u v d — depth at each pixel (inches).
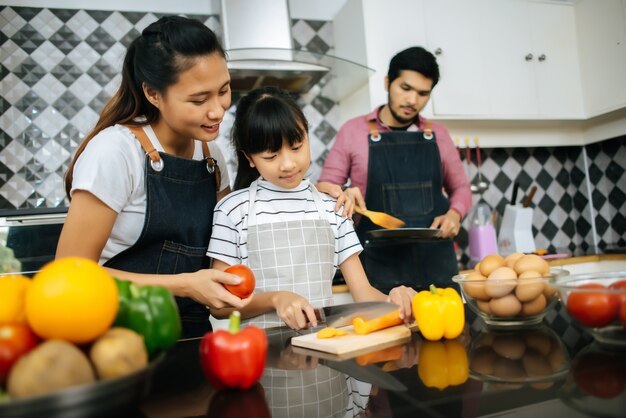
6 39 89.0
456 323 30.5
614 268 96.0
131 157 39.1
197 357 28.8
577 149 118.6
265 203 48.4
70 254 36.0
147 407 20.2
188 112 36.6
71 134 90.5
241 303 33.3
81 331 17.2
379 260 75.1
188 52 34.9
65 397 15.0
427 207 77.9
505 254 103.8
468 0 97.7
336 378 23.7
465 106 96.5
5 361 16.7
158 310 20.1
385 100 92.2
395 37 92.5
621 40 96.9
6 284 19.2
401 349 29.1
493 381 21.4
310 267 47.3
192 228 43.8
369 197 78.2
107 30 93.0
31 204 88.6
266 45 90.3
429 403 19.2
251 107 44.1
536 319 33.0
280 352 30.3
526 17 102.4
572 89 105.3
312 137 102.9
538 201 115.8
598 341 27.2
